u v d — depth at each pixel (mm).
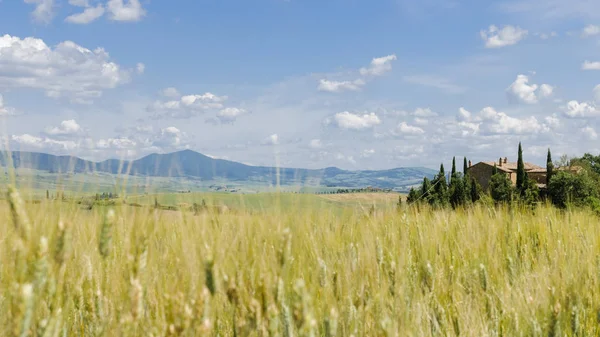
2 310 1400
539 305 2826
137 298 1666
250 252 1939
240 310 1782
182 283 1791
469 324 2674
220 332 1951
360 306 2219
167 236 1998
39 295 1389
